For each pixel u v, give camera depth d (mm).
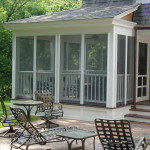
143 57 11305
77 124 9414
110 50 9617
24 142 6383
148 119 9773
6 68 18969
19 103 7719
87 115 9984
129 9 10070
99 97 9867
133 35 10656
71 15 10555
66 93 10523
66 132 6297
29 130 7500
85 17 9734
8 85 19719
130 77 10547
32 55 11172
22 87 11414
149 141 5977
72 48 10344
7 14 20297
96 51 9891
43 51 10922
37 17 11531
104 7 11438
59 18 10375
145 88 11484
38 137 6734
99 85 9867
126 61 10250
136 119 9992
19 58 11477
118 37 9812
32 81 11188
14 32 11508
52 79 10758
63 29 10453
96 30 9836
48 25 10477
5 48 18875
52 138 6465
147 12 10516
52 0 25734
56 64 10625
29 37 11203
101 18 9344
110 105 9586
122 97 10164
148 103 10555
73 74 10359
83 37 10094
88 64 10047
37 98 9367
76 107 10156
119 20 9586
